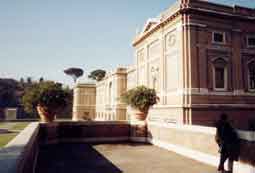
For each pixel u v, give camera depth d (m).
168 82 22.89
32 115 60.25
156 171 10.23
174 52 21.91
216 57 21.16
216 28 21.52
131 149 15.85
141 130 19.27
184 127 14.05
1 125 30.62
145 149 15.84
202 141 12.29
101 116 53.75
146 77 28.14
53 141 17.38
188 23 20.52
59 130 18.22
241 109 21.34
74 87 65.06
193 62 20.19
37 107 16.81
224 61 21.52
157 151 15.12
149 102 19.23
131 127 19.91
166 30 23.59
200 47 20.62
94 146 16.91
